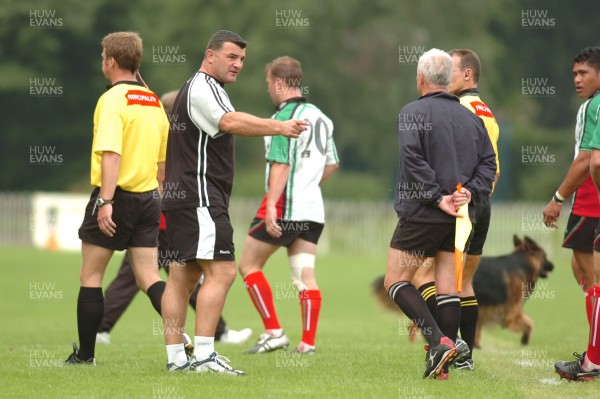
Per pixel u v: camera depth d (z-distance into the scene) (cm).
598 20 18112
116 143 2648
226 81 2561
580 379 2564
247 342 3684
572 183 2889
